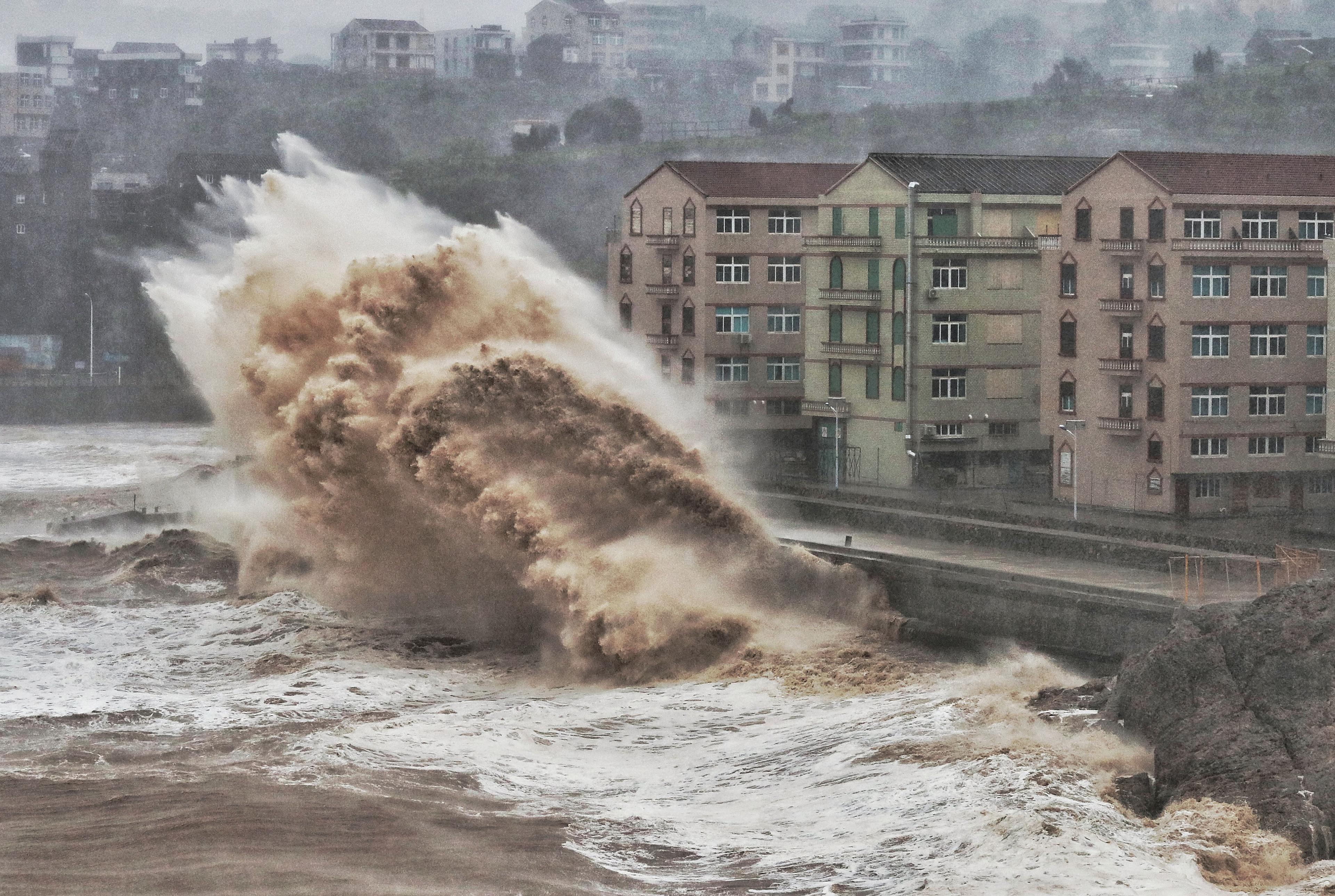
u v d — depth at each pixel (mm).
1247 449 79688
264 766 44312
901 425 94125
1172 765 39031
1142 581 56781
